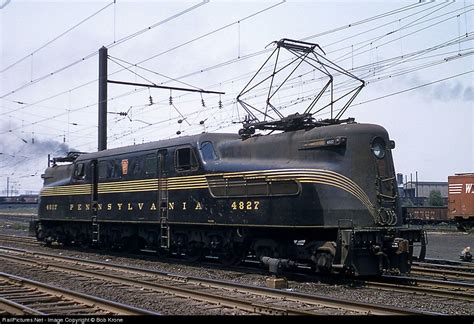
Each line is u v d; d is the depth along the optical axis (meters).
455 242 29.61
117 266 16.84
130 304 11.14
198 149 17.36
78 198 23.52
